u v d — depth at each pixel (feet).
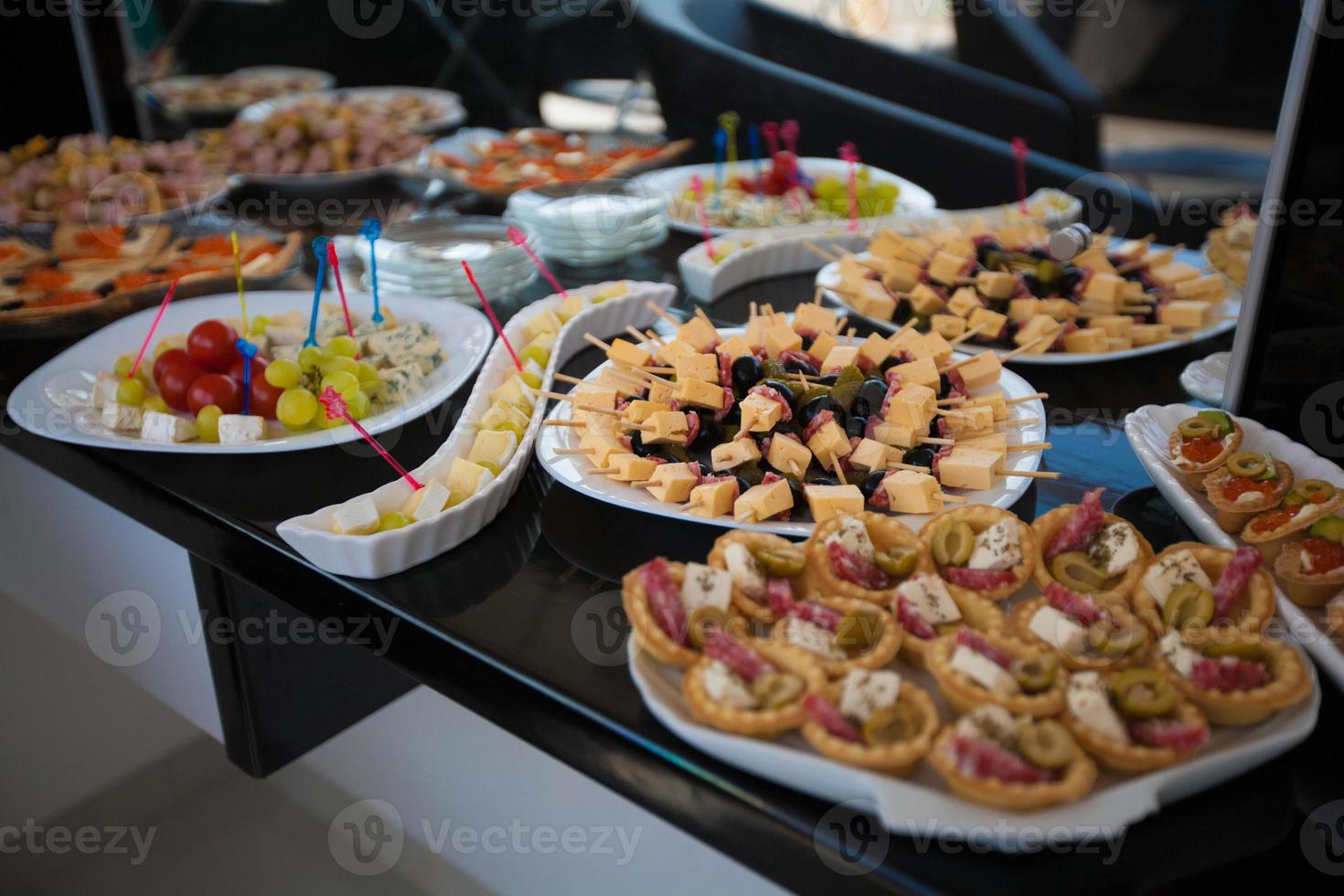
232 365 4.14
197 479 3.70
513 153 7.05
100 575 4.55
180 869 5.58
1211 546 2.74
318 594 3.13
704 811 2.33
